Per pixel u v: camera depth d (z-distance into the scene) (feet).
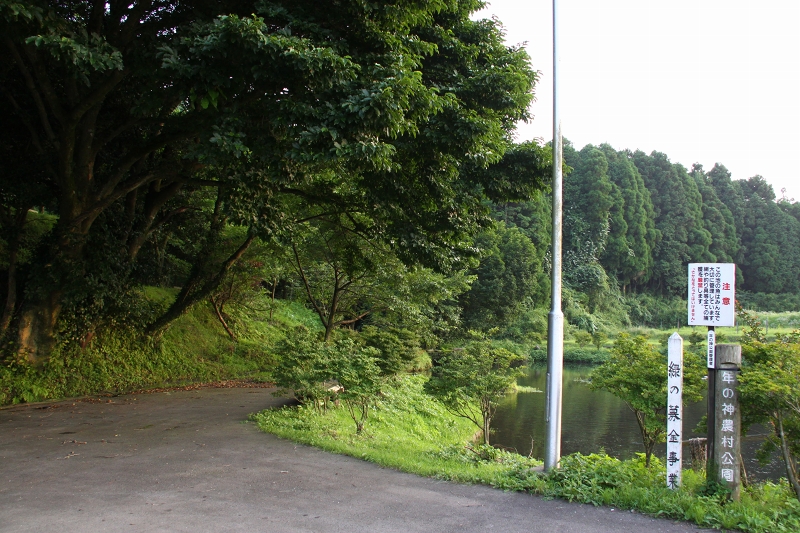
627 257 219.41
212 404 37.47
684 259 234.58
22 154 39.81
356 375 32.27
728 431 16.48
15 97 36.86
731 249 239.09
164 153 42.19
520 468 20.76
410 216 34.86
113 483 18.21
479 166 33.24
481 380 30.99
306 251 57.36
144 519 14.71
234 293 63.67
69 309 41.68
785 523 14.65
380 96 22.80
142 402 38.06
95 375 43.04
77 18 30.40
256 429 28.48
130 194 44.65
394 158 31.96
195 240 56.08
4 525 14.20
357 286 60.59
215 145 24.14
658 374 21.95
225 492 17.33
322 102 24.85
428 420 47.83
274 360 63.52
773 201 265.54
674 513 15.25
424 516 15.29
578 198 223.92
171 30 30.40
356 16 26.48
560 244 20.08
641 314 211.61
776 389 15.65
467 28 34.65
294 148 23.67
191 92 23.65
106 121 38.70
